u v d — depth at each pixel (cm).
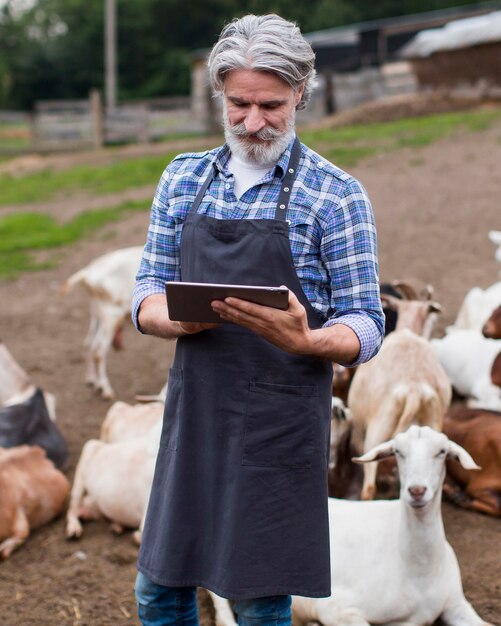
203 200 265
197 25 5250
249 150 254
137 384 740
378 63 3050
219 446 260
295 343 236
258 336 255
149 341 856
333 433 468
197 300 232
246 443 255
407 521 354
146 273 280
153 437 457
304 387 255
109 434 546
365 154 1534
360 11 4759
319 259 259
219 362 258
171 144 2105
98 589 425
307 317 258
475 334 655
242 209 259
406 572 358
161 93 5091
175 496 264
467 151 1468
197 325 248
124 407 557
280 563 254
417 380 468
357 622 356
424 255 1032
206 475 262
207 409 261
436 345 661
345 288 258
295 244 255
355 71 3073
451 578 364
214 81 257
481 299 711
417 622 360
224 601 383
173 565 263
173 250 277
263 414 254
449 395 493
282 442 255
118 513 477
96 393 722
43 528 498
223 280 256
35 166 1994
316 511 258
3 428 533
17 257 1171
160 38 5247
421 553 354
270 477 254
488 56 1931
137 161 1800
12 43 5138
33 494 486
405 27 2991
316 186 257
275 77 247
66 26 5188
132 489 468
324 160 262
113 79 3011
